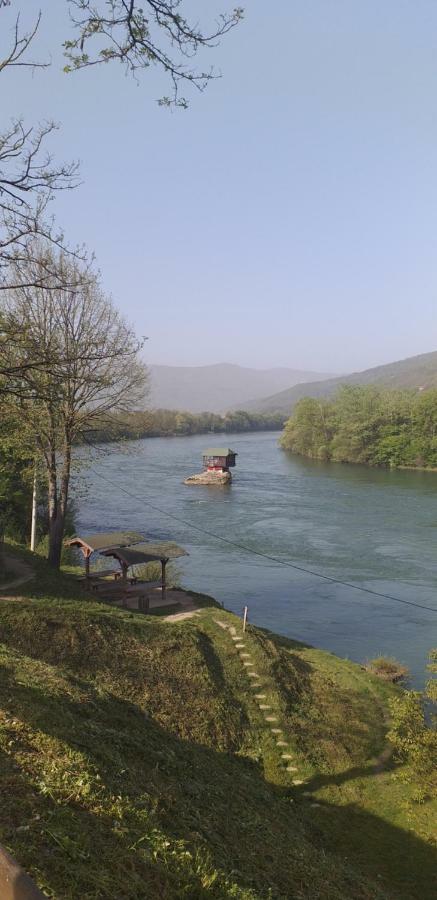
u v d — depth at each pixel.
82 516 60.06
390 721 21.48
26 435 26.78
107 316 27.69
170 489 79.69
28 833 5.86
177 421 190.50
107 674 18.69
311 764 18.02
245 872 8.40
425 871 14.02
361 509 64.75
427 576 41.44
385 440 106.50
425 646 30.45
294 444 132.75
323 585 39.78
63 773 7.76
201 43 7.91
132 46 7.79
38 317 25.12
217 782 13.12
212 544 50.03
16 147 9.54
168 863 6.77
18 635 19.30
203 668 20.77
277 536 52.75
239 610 34.97
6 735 8.44
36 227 11.05
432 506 65.94
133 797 8.25
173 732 16.83
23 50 8.83
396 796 17.14
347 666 25.59
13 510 41.31
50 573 25.97
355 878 11.80
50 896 5.02
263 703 20.39
